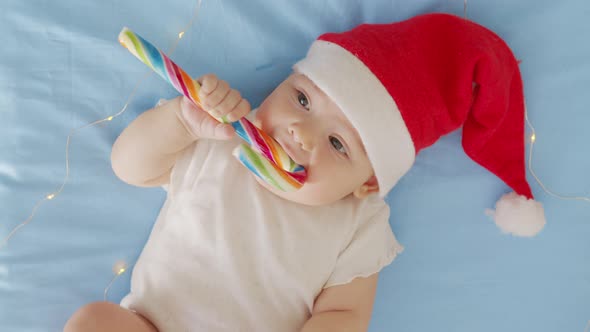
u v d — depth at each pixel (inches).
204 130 49.2
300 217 57.2
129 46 41.9
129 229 62.7
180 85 43.9
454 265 67.4
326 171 51.6
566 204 66.7
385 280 66.8
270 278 56.4
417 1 60.9
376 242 59.5
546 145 65.6
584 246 67.4
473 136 60.5
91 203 61.5
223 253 55.7
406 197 66.2
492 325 67.9
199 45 60.1
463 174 66.2
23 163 59.5
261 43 60.7
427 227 66.8
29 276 60.4
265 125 52.3
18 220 59.8
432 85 52.1
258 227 56.4
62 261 61.2
